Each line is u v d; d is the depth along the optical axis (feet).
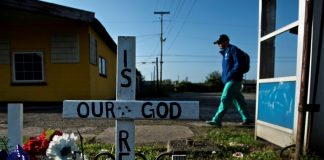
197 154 10.17
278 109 11.21
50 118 20.22
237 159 9.65
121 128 6.00
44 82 32.42
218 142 11.96
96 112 5.91
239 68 15.75
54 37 32.35
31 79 32.68
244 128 15.84
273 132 11.51
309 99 9.63
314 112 9.58
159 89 91.91
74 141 5.69
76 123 18.02
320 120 9.77
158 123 17.92
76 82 32.32
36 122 18.47
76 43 32.32
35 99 32.45
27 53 32.58
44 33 32.42
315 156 9.19
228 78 16.05
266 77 12.88
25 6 28.81
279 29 11.33
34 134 14.47
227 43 16.43
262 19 13.03
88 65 32.30
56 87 32.37
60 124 17.65
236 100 16.90
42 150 5.86
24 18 31.55
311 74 9.62
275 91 11.45
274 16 12.82
